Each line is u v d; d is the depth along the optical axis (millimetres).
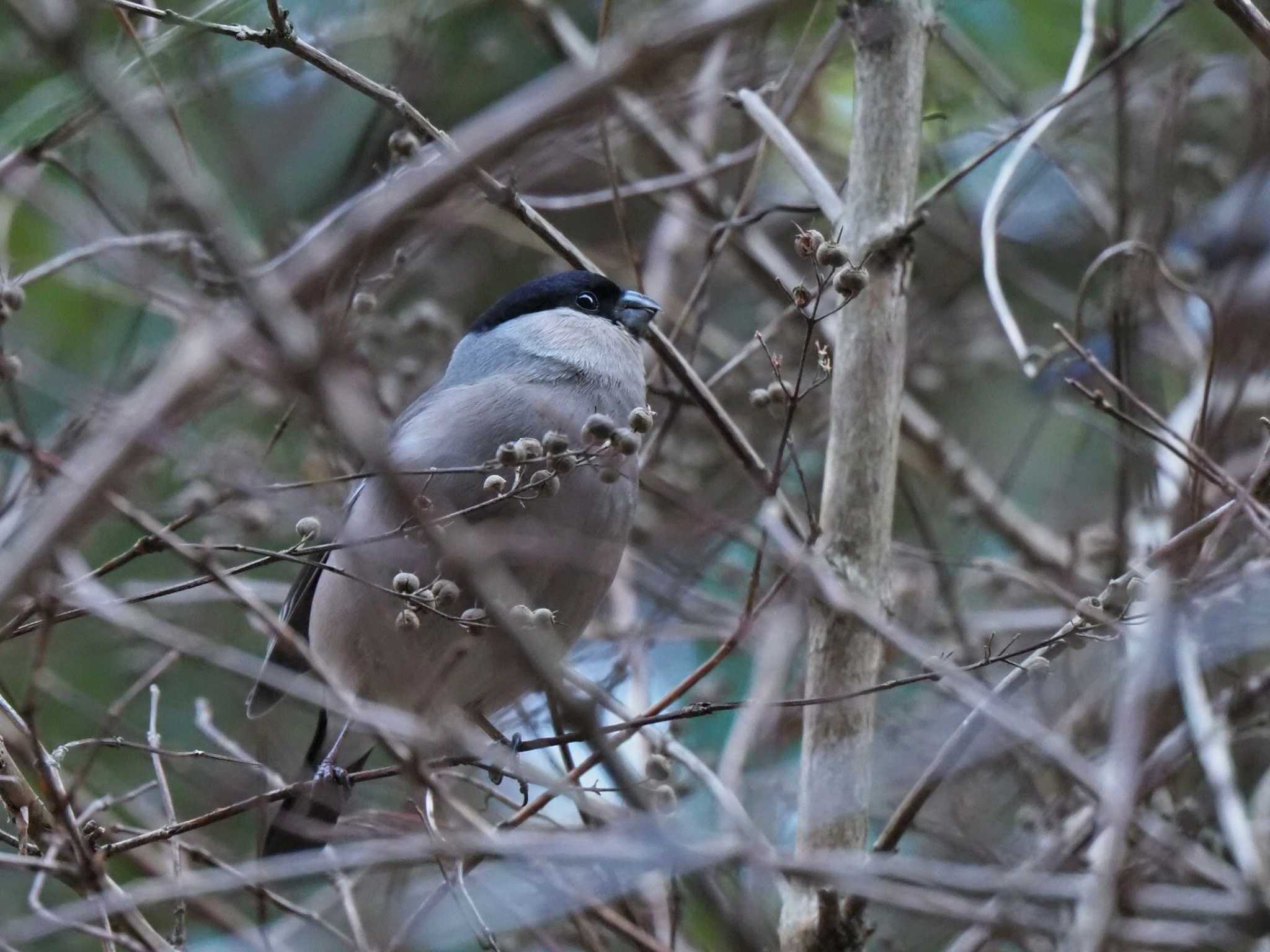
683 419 11281
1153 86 11344
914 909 7148
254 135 10266
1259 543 7484
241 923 8555
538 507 8039
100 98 4867
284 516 8477
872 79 8562
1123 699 7426
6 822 8945
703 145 10641
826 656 7891
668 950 7391
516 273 12258
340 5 10727
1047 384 11250
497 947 7027
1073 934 6449
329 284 6066
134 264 7328
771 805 9164
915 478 11953
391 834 8102
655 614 9570
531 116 5664
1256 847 7234
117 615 5895
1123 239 9906
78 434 7664
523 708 9031
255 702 9227
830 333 8781
